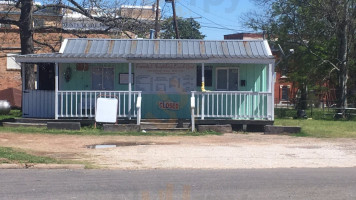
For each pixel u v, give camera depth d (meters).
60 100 17.67
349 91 34.75
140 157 11.55
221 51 18.27
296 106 33.22
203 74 17.23
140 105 16.92
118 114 17.27
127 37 27.20
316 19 27.36
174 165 10.58
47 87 19.09
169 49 18.38
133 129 16.50
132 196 7.69
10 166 10.20
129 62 17.23
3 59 35.56
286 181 8.91
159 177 9.24
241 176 9.38
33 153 11.94
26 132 15.90
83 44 18.53
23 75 18.31
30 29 23.61
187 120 17.52
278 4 28.72
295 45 30.34
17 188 8.26
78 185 8.50
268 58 17.11
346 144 14.06
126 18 25.42
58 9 25.23
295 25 29.12
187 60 17.11
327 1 25.88
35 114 18.14
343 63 27.45
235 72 18.22
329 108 29.78
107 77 18.33
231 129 16.88
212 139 14.98
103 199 7.51
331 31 27.98
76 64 18.22
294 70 32.31
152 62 17.34
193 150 12.64
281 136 15.97
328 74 29.78
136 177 9.23
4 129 16.48
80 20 26.69
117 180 8.93
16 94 30.45
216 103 17.59
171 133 16.28
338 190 8.23
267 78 18.02
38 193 7.89
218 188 8.28
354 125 20.33
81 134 15.70
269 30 29.98
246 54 17.98
